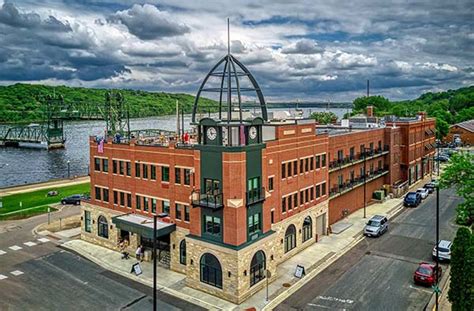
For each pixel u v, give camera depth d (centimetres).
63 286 3550
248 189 3391
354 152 5791
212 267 3406
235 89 3634
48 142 18900
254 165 3453
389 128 6781
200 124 3472
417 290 3406
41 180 11169
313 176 4578
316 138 4622
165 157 3931
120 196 4409
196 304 3238
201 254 3453
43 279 3691
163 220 3981
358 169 5922
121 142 4447
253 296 3356
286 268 3888
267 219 3644
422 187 7288
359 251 4312
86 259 4178
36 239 4800
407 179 7381
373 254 4219
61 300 3300
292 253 4178
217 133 3388
